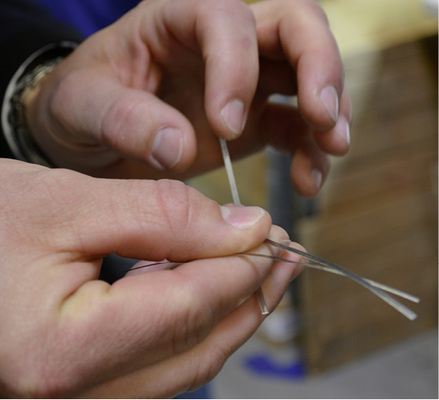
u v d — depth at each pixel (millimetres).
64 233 224
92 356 215
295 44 308
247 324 243
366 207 602
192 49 325
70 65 340
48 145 357
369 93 560
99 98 312
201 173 370
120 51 336
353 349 650
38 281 217
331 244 603
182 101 354
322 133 319
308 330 622
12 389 216
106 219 227
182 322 222
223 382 637
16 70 351
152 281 222
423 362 648
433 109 591
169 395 234
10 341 213
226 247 233
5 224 224
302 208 580
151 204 229
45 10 382
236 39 297
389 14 577
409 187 614
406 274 649
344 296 621
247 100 302
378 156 588
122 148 307
